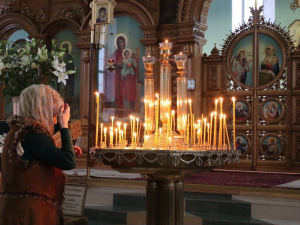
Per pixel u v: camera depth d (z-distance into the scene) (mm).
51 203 2635
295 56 9281
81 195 5266
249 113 9578
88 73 10516
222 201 6109
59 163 2570
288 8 13578
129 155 3473
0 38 11445
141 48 10062
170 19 9867
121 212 6164
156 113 3861
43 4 11125
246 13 13977
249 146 9516
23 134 2584
